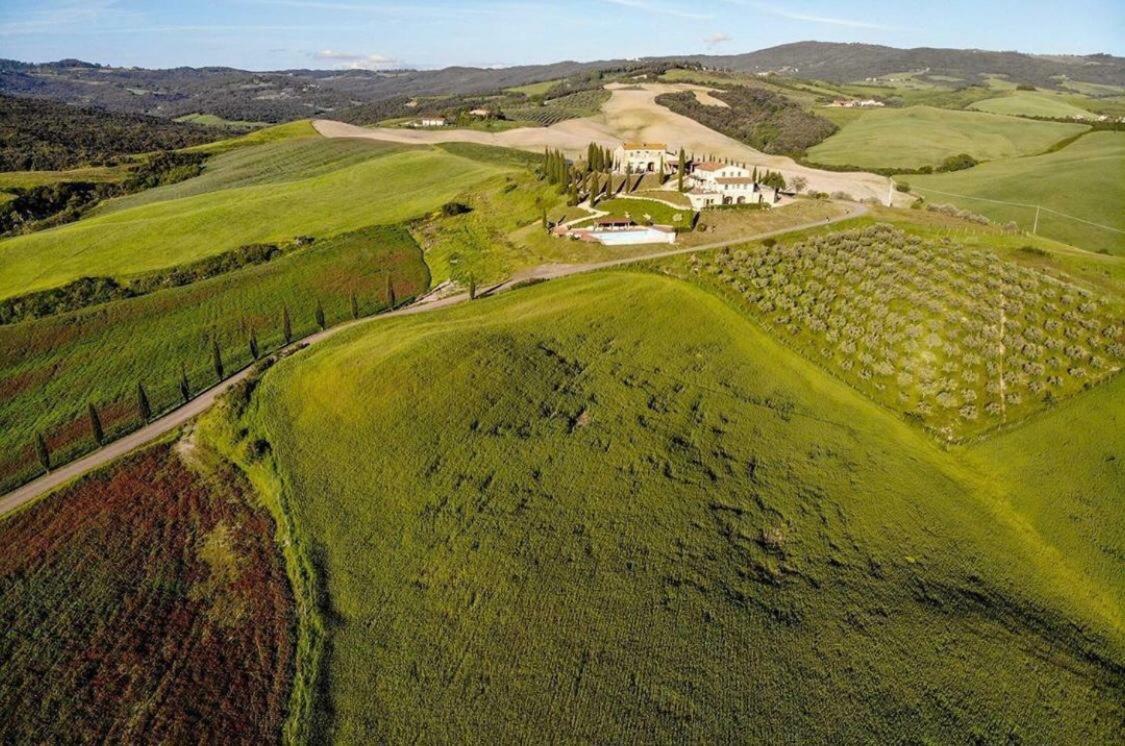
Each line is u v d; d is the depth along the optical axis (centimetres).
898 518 5928
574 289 9656
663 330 8494
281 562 5497
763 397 7438
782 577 5297
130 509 6084
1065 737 4278
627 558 5406
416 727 4256
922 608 5069
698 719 4272
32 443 7306
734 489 6141
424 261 12612
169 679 4606
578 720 4275
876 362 7919
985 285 8688
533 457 6419
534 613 4962
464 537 5600
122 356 9088
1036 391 7200
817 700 4391
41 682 4575
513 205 14512
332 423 6875
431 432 6688
